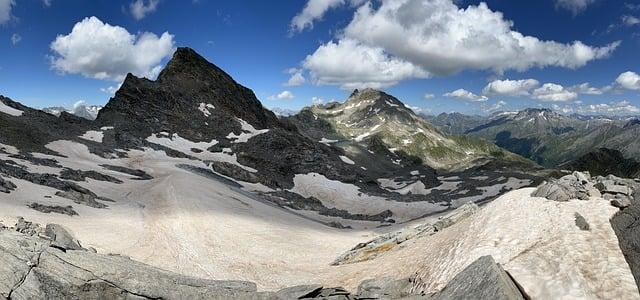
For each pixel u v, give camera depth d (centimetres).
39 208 5016
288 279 3778
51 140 10906
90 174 8250
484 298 1684
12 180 5950
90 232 4659
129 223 5350
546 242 2245
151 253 4375
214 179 10650
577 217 2364
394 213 11075
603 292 1795
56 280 1752
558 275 1928
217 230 5403
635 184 2750
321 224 8181
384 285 2648
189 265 4141
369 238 6300
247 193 9881
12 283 1659
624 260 1933
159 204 6606
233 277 3859
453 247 2688
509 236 2447
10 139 9650
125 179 8862
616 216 2309
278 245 5028
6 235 1862
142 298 1872
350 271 3616
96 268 1878
